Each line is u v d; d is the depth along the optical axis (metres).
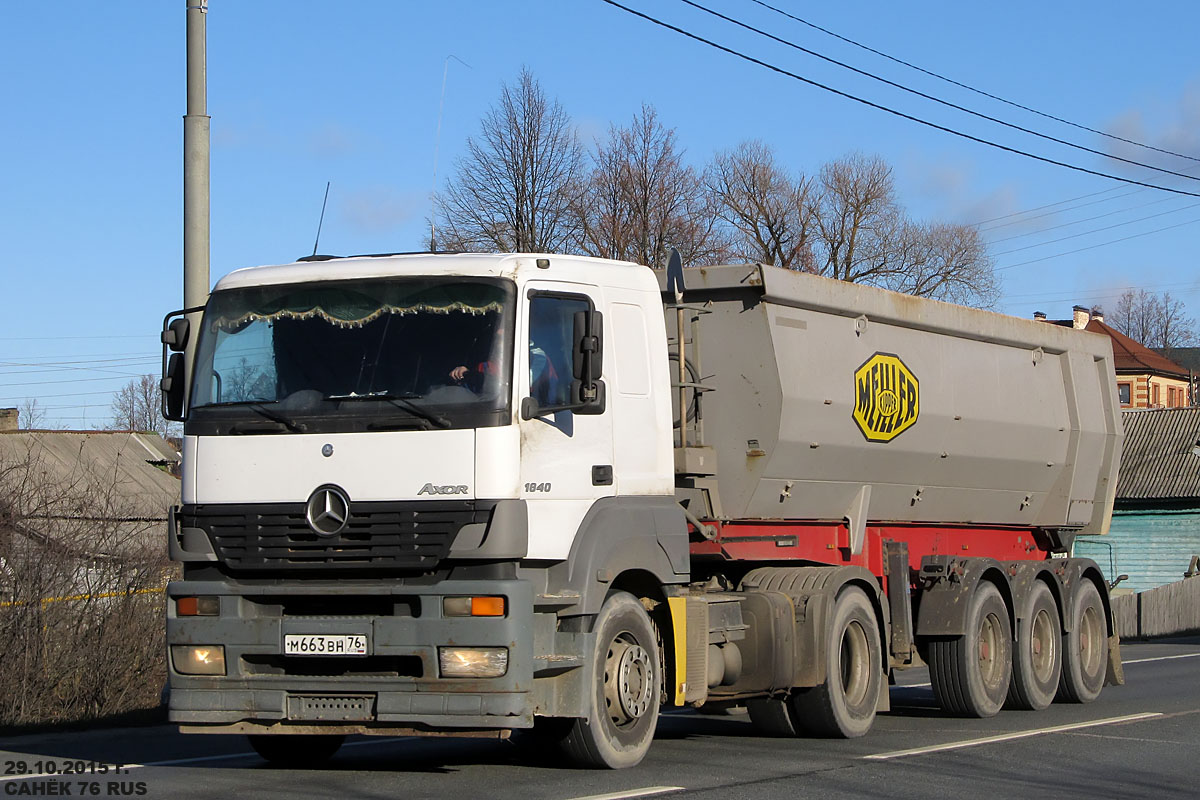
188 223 12.39
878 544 12.70
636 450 9.18
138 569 13.11
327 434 8.32
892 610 12.71
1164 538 44.69
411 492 8.12
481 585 7.97
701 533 10.58
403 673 8.25
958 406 13.50
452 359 8.30
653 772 8.88
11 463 13.54
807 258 53.66
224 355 8.80
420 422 8.18
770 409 10.89
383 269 8.68
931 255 54.00
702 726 12.32
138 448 32.62
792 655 10.70
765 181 54.06
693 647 9.74
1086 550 45.81
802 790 8.22
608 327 9.13
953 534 14.25
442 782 8.40
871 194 54.09
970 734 11.44
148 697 12.80
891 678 13.17
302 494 8.31
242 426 8.53
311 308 8.72
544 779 8.52
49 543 12.60
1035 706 13.80
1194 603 35.44
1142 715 12.85
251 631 8.34
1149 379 79.50
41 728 11.73
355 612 8.32
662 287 11.00
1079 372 15.95
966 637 12.90
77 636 12.56
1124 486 45.31
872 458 12.25
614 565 8.77
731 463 10.98
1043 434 15.12
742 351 10.98
